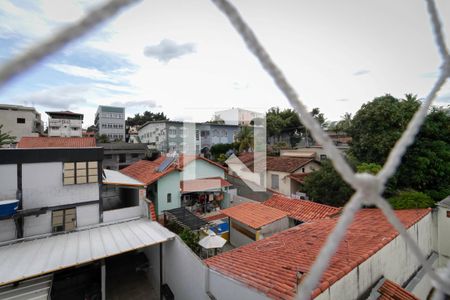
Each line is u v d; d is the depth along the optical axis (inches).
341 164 24.0
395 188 371.2
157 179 433.7
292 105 23.4
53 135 989.2
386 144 384.5
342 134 968.3
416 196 289.7
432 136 398.0
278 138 1135.0
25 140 607.8
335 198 400.2
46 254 230.2
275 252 198.4
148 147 967.6
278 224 335.9
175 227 362.6
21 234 263.9
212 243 279.9
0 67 12.1
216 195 520.1
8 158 260.7
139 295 276.4
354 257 151.7
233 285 151.9
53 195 283.6
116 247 244.7
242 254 205.5
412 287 194.9
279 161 649.0
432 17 28.8
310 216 332.8
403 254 200.1
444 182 378.3
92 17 13.8
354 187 24.8
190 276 207.8
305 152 727.1
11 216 249.4
